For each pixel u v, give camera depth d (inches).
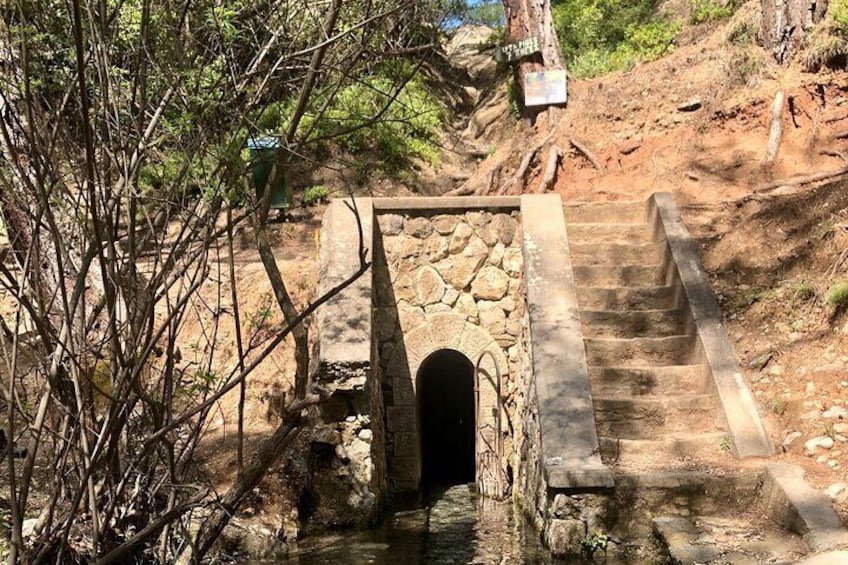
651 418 269.0
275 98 172.9
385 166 523.5
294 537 258.7
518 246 333.4
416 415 333.4
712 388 269.9
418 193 521.7
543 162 485.7
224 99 147.8
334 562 238.1
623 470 242.5
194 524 210.1
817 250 307.1
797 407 256.1
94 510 144.9
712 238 337.7
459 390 426.0
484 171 536.1
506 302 333.1
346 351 281.6
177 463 165.2
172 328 162.6
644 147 454.6
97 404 194.1
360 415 281.0
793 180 364.2
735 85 437.4
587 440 246.5
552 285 302.0
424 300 333.4
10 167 150.9
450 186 543.8
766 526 219.9
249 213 156.6
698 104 447.5
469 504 316.8
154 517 164.2
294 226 452.8
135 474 168.7
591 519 230.2
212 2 147.3
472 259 334.0
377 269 332.2
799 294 291.0
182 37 149.3
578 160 474.3
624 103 478.3
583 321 305.0
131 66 156.9
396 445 329.4
